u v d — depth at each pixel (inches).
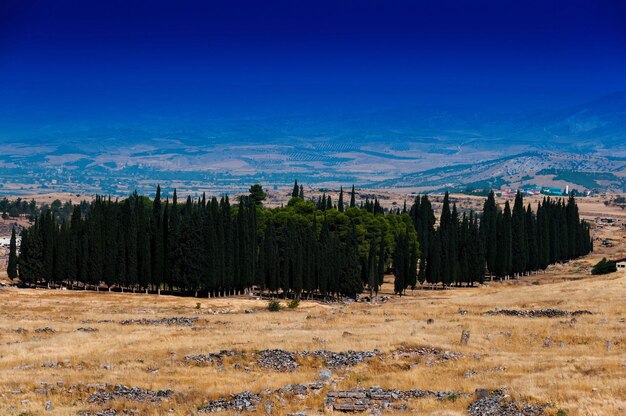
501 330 2709.2
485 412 1493.6
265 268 5059.1
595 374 1840.6
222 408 1626.5
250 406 1630.2
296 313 3567.9
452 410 1520.7
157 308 3826.3
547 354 2223.2
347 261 4817.9
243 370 2050.9
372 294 5128.0
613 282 4448.8
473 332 2657.5
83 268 4921.3
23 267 4997.5
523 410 1476.4
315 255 4906.5
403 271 5108.3
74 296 4347.9
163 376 1932.8
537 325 2792.8
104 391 1760.6
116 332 2716.5
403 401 1646.2
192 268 4658.0
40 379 1831.9
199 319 3191.4
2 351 2266.2
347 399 1651.1
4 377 1854.1
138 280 4857.3
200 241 4692.4
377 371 2023.9
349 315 3383.4
